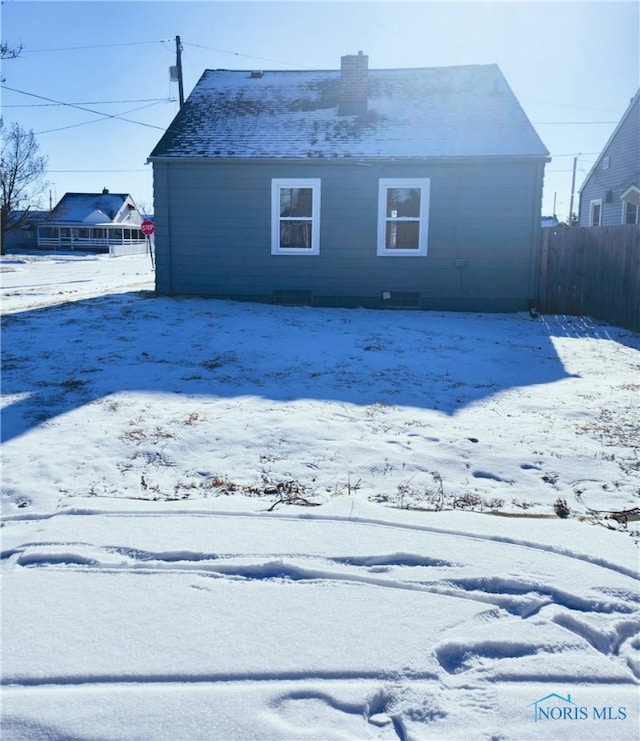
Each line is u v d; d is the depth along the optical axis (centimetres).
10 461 521
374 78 1806
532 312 1421
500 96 1661
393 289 1516
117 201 7000
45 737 232
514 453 557
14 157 5312
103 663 273
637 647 296
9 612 312
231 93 1792
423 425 634
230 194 1527
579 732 240
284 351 975
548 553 378
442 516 429
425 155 1445
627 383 831
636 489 486
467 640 293
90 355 916
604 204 2866
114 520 417
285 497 465
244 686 261
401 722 244
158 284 1586
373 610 318
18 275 2834
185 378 808
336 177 1494
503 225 1465
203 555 371
